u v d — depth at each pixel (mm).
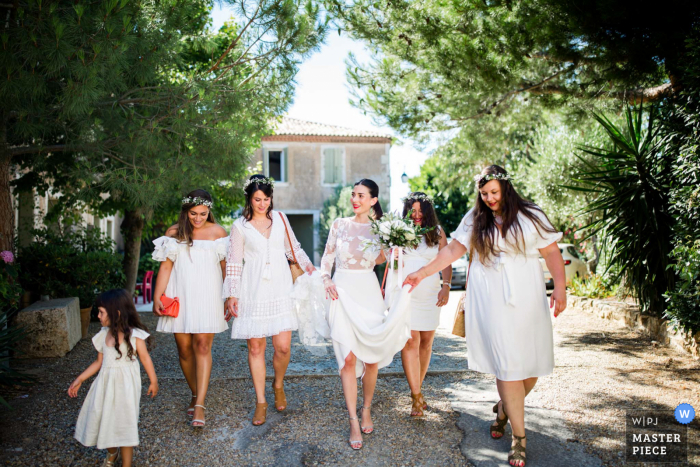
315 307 4094
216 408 4258
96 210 9703
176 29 5746
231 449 3508
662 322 6461
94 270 7738
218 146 6461
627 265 6762
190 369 4125
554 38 6391
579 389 4609
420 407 4047
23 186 8219
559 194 12398
